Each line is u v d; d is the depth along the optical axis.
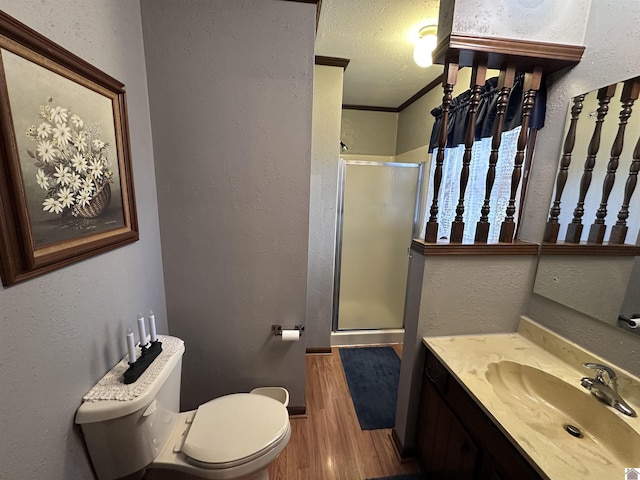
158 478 1.19
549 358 1.22
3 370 0.62
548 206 1.29
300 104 1.38
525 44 1.12
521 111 1.35
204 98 1.33
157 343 1.13
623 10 0.99
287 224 1.50
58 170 0.76
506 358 1.22
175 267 1.48
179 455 1.04
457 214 1.32
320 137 2.21
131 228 1.13
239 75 1.32
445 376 1.21
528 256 1.35
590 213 1.11
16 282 0.64
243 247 1.50
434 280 1.32
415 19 1.63
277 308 1.60
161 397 1.03
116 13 1.05
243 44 1.30
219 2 1.25
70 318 0.82
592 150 1.11
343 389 2.08
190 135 1.35
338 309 2.72
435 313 1.36
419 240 1.38
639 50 0.95
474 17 1.10
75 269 0.84
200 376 1.63
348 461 1.52
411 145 2.96
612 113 1.04
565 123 1.21
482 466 0.98
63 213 0.78
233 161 1.40
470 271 1.34
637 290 0.95
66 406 0.81
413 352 1.41
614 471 0.74
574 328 1.17
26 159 0.66
